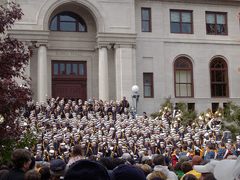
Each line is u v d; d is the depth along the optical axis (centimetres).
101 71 2902
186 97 3222
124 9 2980
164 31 3206
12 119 862
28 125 1952
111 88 2991
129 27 2973
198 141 1942
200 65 3275
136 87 2506
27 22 2719
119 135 1883
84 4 2895
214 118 2341
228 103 2872
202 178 548
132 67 2967
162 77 3148
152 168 837
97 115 2291
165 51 3198
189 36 3266
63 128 1992
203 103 3234
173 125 2252
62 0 2827
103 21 2922
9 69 877
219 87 3344
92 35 3083
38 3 2759
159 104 3114
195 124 2275
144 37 3138
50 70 2962
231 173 320
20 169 541
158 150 1830
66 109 2319
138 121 2122
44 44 2741
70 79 3033
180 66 3256
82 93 3061
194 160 748
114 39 2925
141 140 1823
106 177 327
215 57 3338
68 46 3023
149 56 3131
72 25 3070
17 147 913
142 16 3175
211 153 1605
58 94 3000
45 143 1689
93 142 1728
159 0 3206
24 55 921
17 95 864
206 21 3350
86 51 3069
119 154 1759
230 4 3397
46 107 2289
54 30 3011
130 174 384
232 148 1791
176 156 1530
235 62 3378
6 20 912
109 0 2955
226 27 3400
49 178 644
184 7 3281
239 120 2745
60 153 1661
